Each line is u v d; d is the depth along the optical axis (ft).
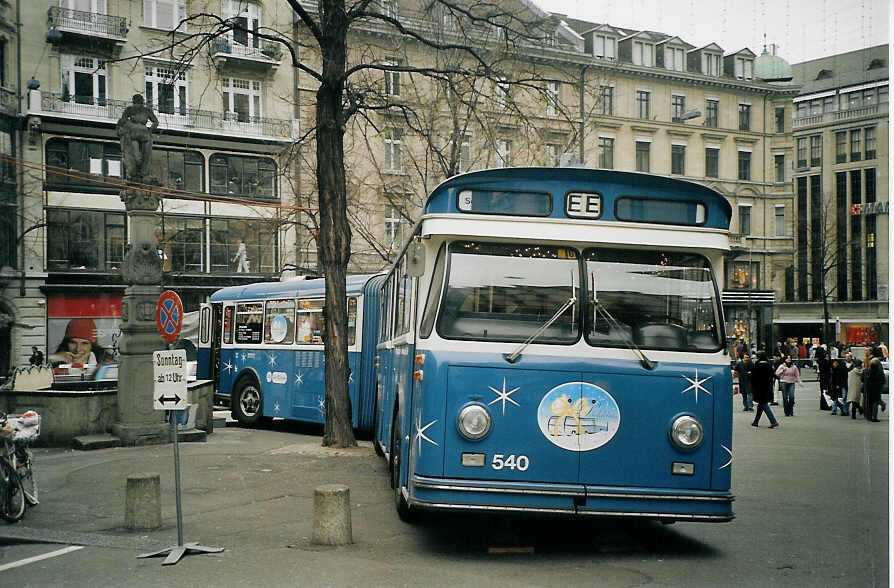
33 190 119.55
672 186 25.52
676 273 25.36
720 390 24.70
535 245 25.16
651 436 24.27
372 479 39.32
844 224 142.31
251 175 132.36
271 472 41.22
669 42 158.61
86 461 45.93
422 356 24.61
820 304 154.81
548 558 25.55
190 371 89.51
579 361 24.32
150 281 53.62
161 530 29.50
